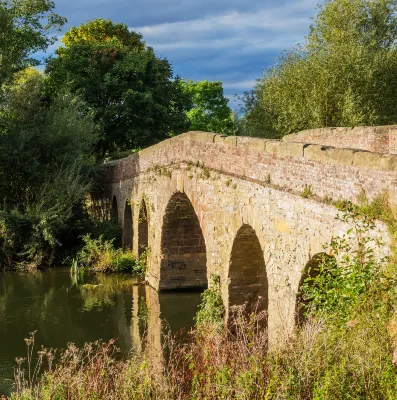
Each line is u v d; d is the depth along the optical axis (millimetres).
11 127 29688
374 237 7773
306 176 9805
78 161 29266
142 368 8227
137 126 35344
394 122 25688
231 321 13844
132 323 16812
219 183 14242
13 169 28766
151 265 21938
